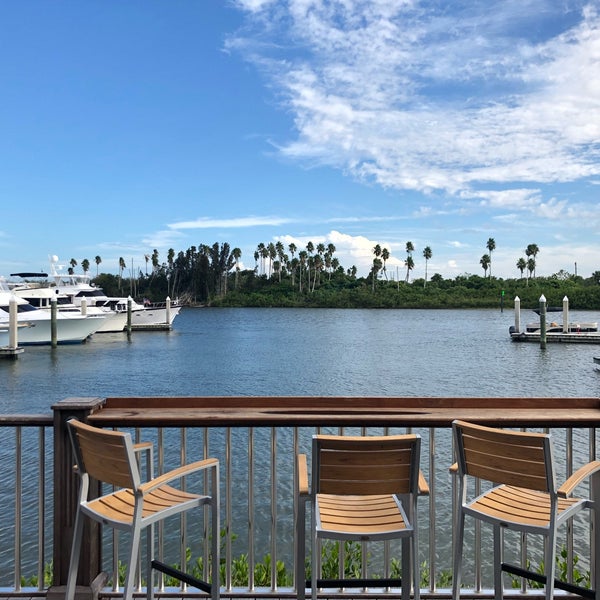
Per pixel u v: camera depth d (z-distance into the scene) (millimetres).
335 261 134750
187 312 102188
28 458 10812
